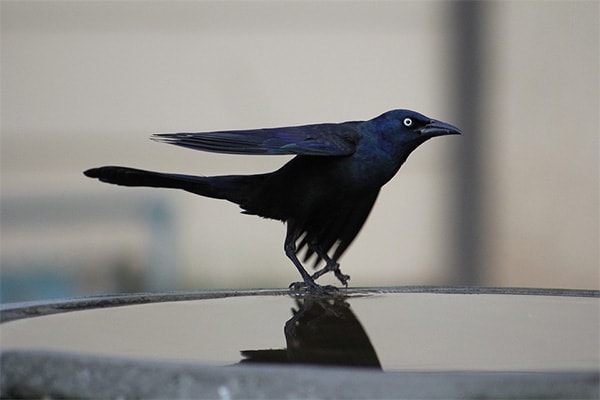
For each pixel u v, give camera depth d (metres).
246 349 4.12
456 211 13.80
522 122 13.90
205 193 6.91
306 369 3.14
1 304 5.03
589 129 13.88
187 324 4.77
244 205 6.94
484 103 13.85
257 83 13.63
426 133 6.85
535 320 4.94
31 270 13.32
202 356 3.94
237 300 5.69
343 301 5.68
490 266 13.85
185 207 13.44
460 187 13.80
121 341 4.21
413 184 13.79
